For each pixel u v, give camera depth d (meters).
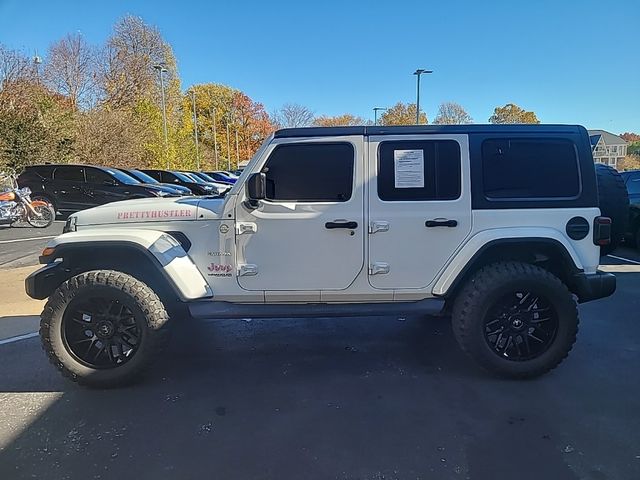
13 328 5.06
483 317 3.65
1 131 20.75
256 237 3.69
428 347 4.45
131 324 3.69
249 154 73.00
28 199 12.75
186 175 20.25
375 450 2.79
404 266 3.70
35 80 23.14
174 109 43.38
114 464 2.67
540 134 3.71
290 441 2.90
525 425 3.05
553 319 3.69
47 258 3.64
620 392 3.49
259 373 3.91
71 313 3.61
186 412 3.27
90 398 3.49
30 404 3.40
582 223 3.73
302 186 3.69
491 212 3.68
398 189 3.69
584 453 2.73
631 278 6.99
